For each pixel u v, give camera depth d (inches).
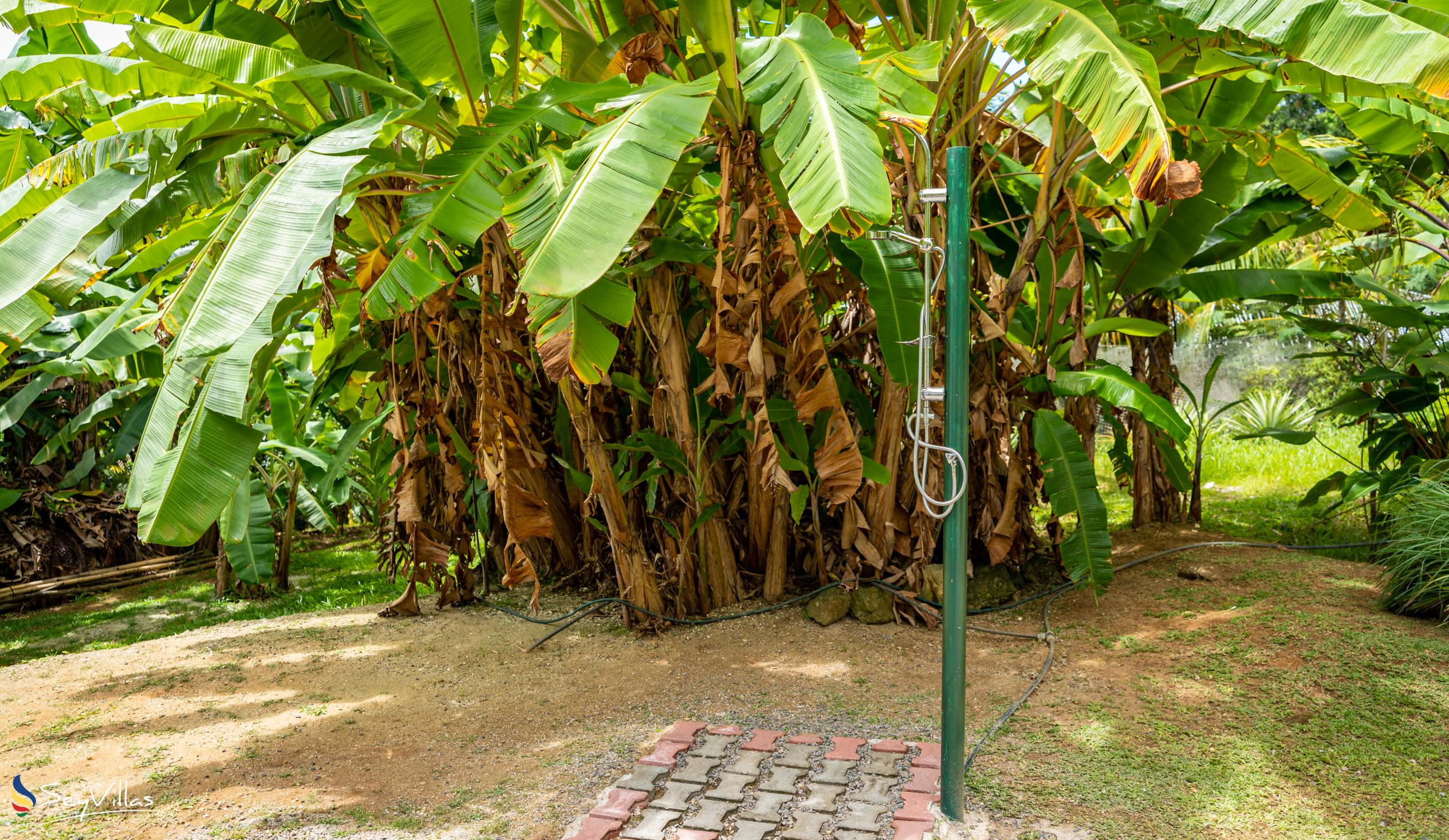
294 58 158.6
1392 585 191.0
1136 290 254.2
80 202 159.0
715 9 156.5
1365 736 144.1
